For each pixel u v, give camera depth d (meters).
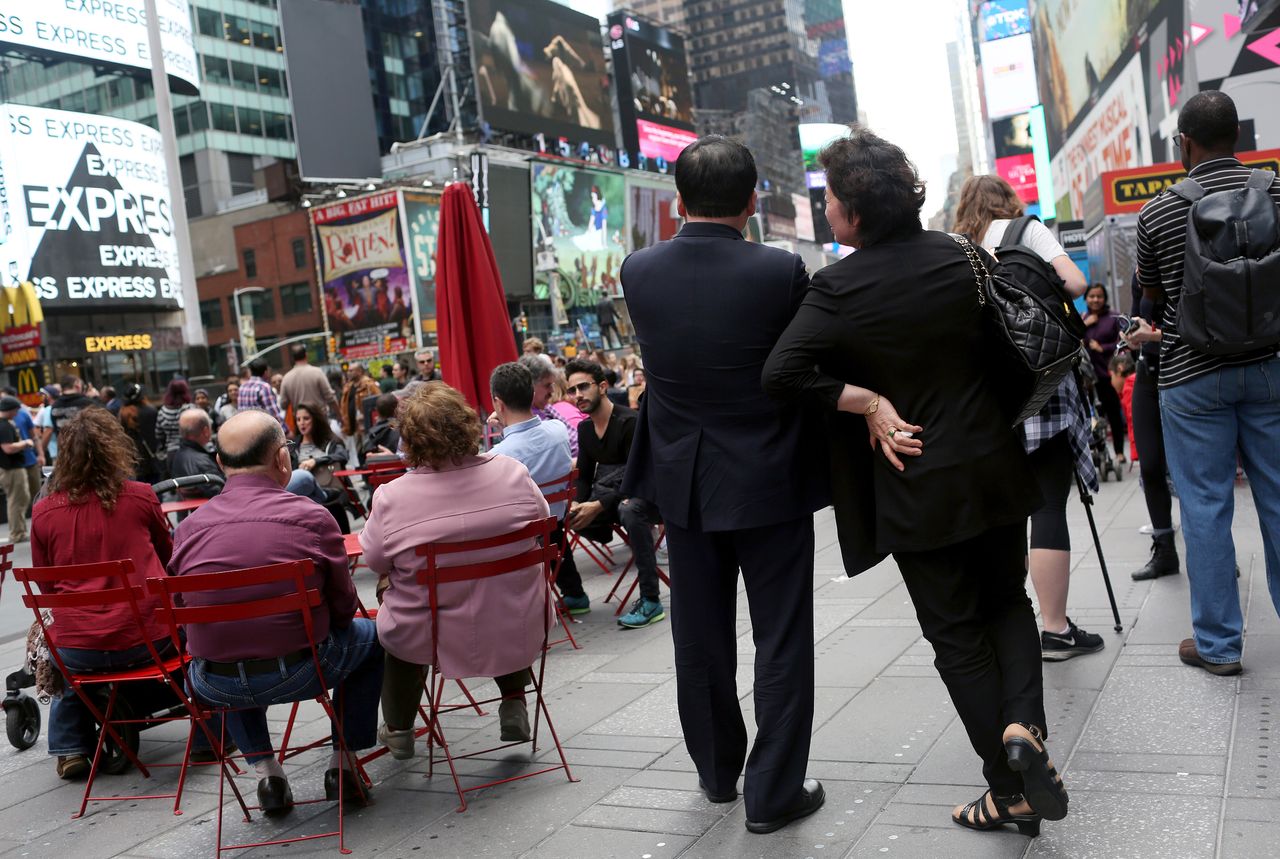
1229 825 3.02
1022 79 73.81
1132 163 36.97
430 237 48.53
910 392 3.08
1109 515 8.41
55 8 35.91
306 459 9.17
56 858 3.89
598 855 3.37
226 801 4.33
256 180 75.56
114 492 4.76
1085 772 3.53
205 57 73.75
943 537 3.01
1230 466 4.27
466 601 4.09
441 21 90.19
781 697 3.39
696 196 3.44
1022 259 3.88
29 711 5.35
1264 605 5.20
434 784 4.23
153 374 42.78
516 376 6.14
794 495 3.38
